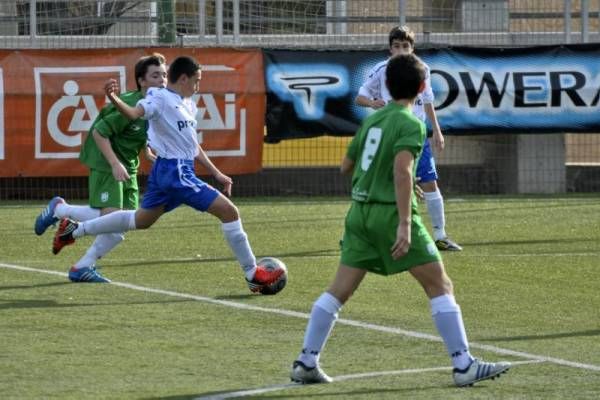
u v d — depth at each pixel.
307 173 53.06
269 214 45.44
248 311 25.27
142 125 28.95
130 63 49.69
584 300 27.05
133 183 29.86
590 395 18.08
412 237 18.27
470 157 54.22
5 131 49.03
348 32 55.53
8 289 27.92
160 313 25.00
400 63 18.31
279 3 54.47
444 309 18.39
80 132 49.56
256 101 50.25
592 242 37.41
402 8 53.41
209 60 50.00
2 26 54.00
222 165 50.12
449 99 51.03
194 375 19.39
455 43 54.44
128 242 37.38
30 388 18.36
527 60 51.41
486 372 18.34
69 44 52.62
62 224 27.72
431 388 18.53
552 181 53.75
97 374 19.38
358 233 18.50
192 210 46.84
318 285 29.06
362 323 23.97
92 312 25.03
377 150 18.23
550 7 56.66
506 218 43.81
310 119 50.66
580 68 51.62
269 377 19.28
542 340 22.42
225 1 54.00
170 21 52.34
